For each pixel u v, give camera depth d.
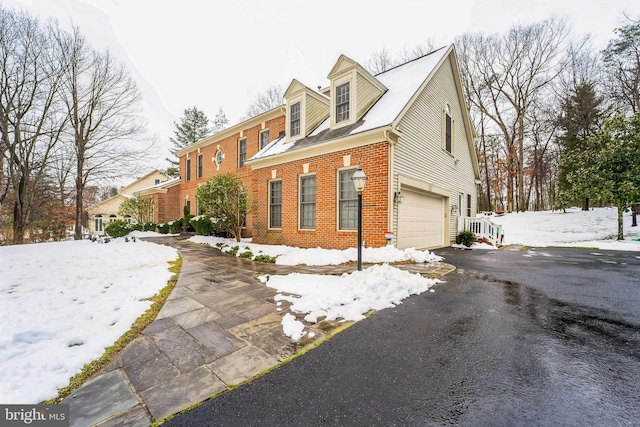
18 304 3.80
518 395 1.93
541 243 12.65
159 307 3.80
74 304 3.84
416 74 9.92
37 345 2.67
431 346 2.67
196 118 32.84
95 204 29.81
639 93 20.08
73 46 15.39
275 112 13.85
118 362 2.43
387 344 2.73
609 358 2.42
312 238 9.10
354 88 8.73
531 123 25.62
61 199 18.17
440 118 10.63
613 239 13.57
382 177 7.43
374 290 4.30
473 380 2.12
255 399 1.94
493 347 2.63
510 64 24.41
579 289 4.60
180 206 21.45
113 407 1.87
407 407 1.83
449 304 3.88
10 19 13.90
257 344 2.76
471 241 11.02
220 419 1.75
